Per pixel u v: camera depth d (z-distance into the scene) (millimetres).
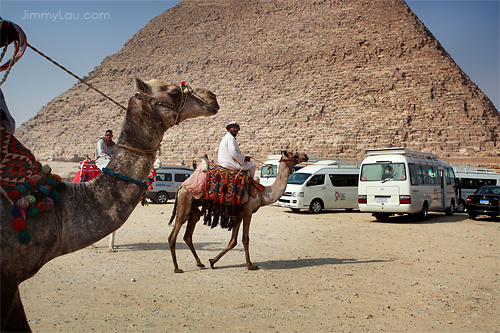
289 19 149375
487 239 12273
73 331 4828
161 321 5223
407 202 16266
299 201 19969
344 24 136125
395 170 16703
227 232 13312
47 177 3254
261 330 4969
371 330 5031
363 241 11766
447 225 15742
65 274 7539
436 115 104125
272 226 15023
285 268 8281
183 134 125688
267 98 128375
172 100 3838
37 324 5039
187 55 154125
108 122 141500
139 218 17000
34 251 3027
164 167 25875
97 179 3574
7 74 3201
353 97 116562
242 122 122750
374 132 102875
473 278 7590
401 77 114688
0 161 3041
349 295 6469
